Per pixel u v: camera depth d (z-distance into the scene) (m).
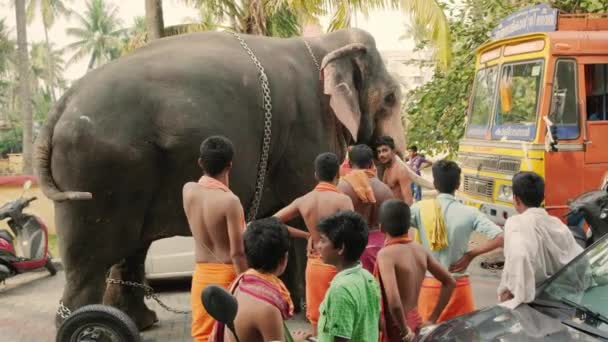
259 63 5.99
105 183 5.16
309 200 5.08
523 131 8.48
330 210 4.99
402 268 3.95
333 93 6.36
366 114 6.98
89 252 5.27
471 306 4.63
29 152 29.47
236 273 4.39
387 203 4.05
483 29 12.03
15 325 7.04
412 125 12.59
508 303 3.92
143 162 5.25
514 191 4.32
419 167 14.97
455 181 4.65
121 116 5.19
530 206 4.26
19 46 29.67
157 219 5.57
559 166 8.22
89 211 5.17
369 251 5.37
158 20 11.31
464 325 3.69
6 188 13.41
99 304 5.06
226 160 4.50
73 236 5.19
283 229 3.09
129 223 5.37
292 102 6.18
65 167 5.13
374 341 3.40
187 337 6.35
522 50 8.77
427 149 12.84
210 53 5.78
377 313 3.42
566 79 8.27
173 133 5.27
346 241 3.33
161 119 5.28
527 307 3.78
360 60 6.77
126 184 5.23
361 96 6.92
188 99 5.37
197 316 4.54
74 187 5.13
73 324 4.68
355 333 3.31
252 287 3.00
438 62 11.59
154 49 5.77
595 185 8.34
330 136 6.58
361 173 5.43
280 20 13.53
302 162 6.31
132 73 5.36
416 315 4.04
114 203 5.24
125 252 5.44
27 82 29.72
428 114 12.39
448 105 12.34
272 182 6.34
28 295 8.48
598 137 8.36
